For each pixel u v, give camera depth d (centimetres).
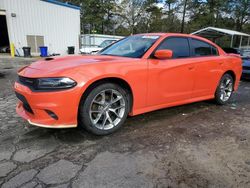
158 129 333
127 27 4366
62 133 307
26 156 249
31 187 200
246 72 807
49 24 1948
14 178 211
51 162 239
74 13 2081
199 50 413
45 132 309
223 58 449
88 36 2130
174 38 376
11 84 653
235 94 598
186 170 230
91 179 213
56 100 257
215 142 296
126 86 312
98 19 4119
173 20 4075
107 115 302
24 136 297
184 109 435
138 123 353
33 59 1608
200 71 398
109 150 267
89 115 283
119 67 296
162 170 229
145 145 281
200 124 359
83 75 268
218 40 2769
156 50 344
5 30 2252
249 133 329
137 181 211
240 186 208
